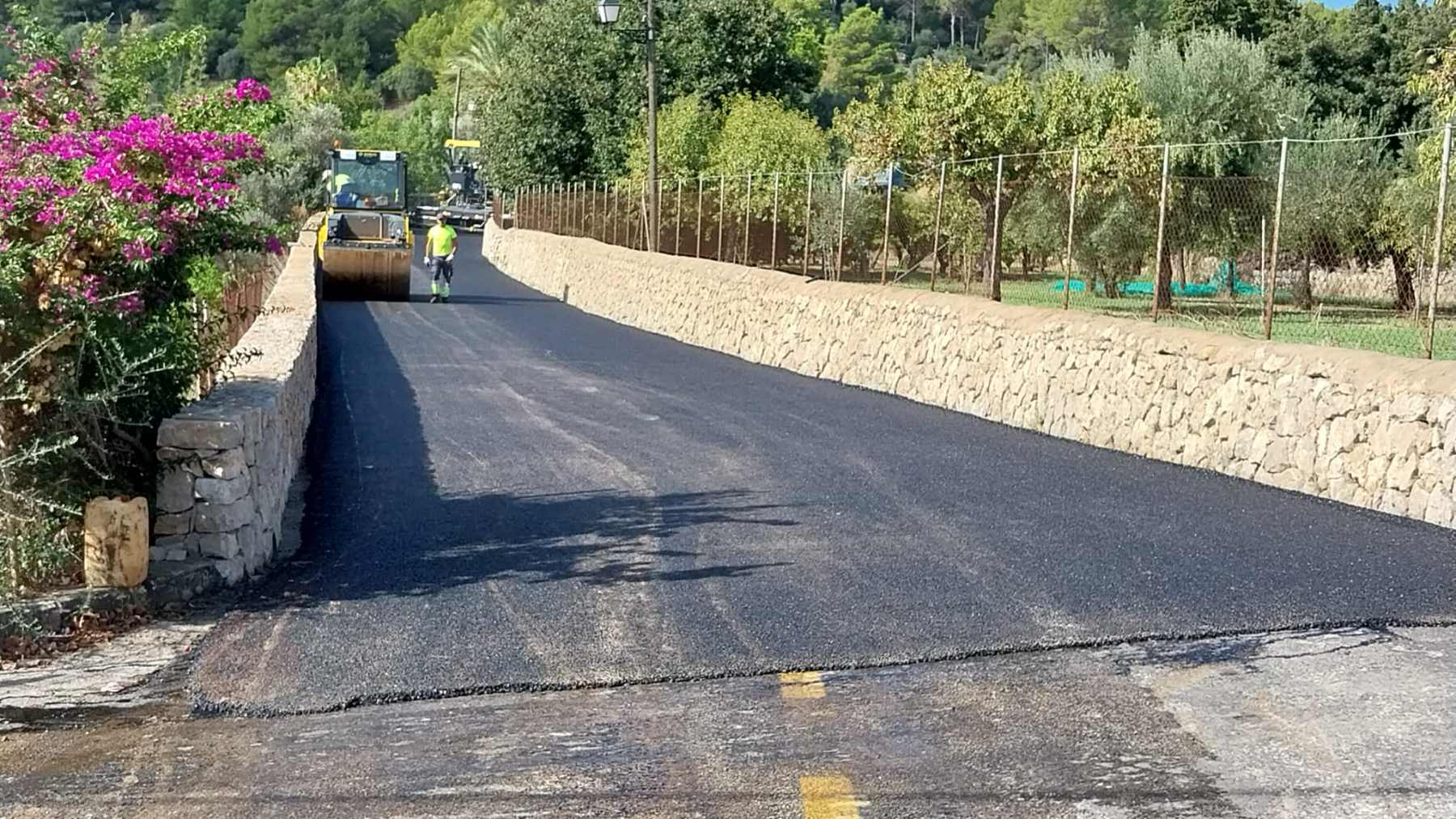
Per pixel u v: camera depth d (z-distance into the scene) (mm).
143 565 8133
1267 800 5188
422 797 5379
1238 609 7781
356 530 10273
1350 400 11398
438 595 8336
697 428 15609
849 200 30062
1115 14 132000
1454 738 5820
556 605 8062
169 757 5887
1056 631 7414
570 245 41469
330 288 36656
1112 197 26641
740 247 33156
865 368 20484
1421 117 40125
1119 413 14445
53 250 8617
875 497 11312
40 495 8383
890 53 138250
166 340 9164
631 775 5562
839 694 6520
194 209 8922
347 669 6945
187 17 136250
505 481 12203
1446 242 19609
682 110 47125
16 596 7898
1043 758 5660
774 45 52500
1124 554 9156
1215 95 30875
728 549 9430
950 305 18453
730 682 6738
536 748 5898
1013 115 28672
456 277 50000
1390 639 7277
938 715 6211
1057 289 30734
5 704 6617
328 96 93750
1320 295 24281
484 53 93125
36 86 9367
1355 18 42375
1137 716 6156
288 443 11648
